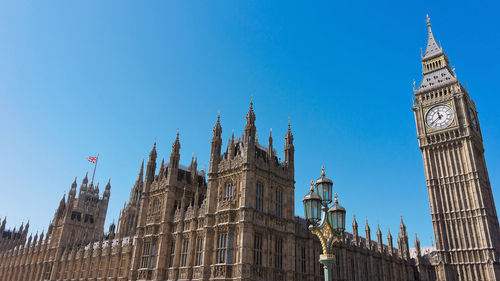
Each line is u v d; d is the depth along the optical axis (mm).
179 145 68312
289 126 63438
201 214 57500
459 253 92688
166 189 64375
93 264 100062
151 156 72250
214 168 57719
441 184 100938
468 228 93000
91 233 129000
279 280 51094
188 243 57688
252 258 48469
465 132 100500
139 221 66500
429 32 120375
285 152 60906
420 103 111125
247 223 49250
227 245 50062
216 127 61250
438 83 109750
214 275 49781
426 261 99375
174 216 62312
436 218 98625
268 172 55406
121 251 90000
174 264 57438
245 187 51281
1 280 143750
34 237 135000
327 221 22797
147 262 61188
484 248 88250
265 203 53281
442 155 103188
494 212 100000
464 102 104500
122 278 83750
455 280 91625
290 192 57719
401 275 89312
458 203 96375
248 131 55250
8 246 163125
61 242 119562
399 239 98625
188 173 70312
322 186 23344
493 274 84812
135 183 135125
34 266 126375
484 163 107375
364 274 73125
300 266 56094
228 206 52500
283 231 54406
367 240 82500
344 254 67688
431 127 106750
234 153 59156
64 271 111062
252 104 57906
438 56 114125
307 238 59312
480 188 93812
